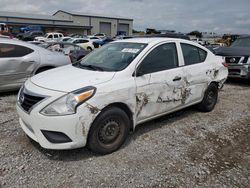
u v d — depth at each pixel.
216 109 5.75
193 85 4.76
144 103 3.85
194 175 3.16
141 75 3.79
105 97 3.29
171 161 3.44
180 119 5.00
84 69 3.95
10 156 3.39
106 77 3.50
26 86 3.57
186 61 4.68
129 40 4.59
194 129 4.55
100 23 68.31
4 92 6.56
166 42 4.39
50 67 6.85
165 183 2.98
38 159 3.35
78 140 3.18
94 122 3.28
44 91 3.22
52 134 3.14
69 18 65.56
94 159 3.40
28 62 6.36
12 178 2.95
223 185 2.99
